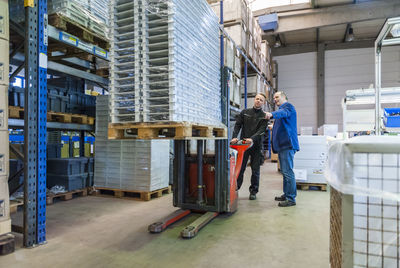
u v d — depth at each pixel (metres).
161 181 4.49
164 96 2.26
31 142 2.47
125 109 2.38
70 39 3.19
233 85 5.71
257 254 2.28
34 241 2.46
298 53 15.31
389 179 0.86
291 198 3.93
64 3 3.07
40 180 2.52
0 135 2.32
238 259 2.18
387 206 0.86
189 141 3.65
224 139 3.31
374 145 0.86
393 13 10.62
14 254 2.27
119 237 2.65
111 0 2.33
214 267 2.04
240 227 2.96
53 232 2.79
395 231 0.85
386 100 4.64
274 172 7.71
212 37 3.14
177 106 2.17
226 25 6.77
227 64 5.32
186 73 2.34
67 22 3.22
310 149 5.18
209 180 3.51
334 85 14.65
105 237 2.65
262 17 11.56
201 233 2.77
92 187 4.58
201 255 2.25
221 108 3.41
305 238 2.64
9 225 2.38
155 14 2.19
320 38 14.59
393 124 3.90
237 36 6.52
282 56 15.60
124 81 2.38
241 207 3.83
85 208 3.73
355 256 0.89
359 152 0.88
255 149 4.28
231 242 2.53
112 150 4.44
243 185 5.72
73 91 4.88
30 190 2.44
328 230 2.87
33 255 2.25
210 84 3.03
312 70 15.06
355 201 0.88
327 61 14.83
